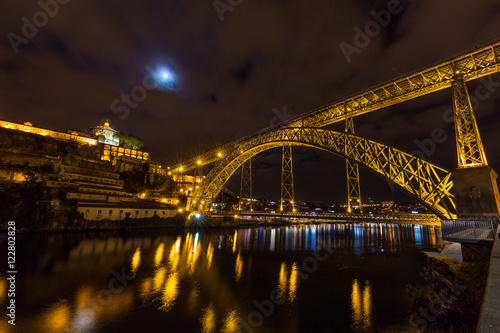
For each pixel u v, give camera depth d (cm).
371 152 3456
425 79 3206
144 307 1811
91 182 7281
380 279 2517
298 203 19175
